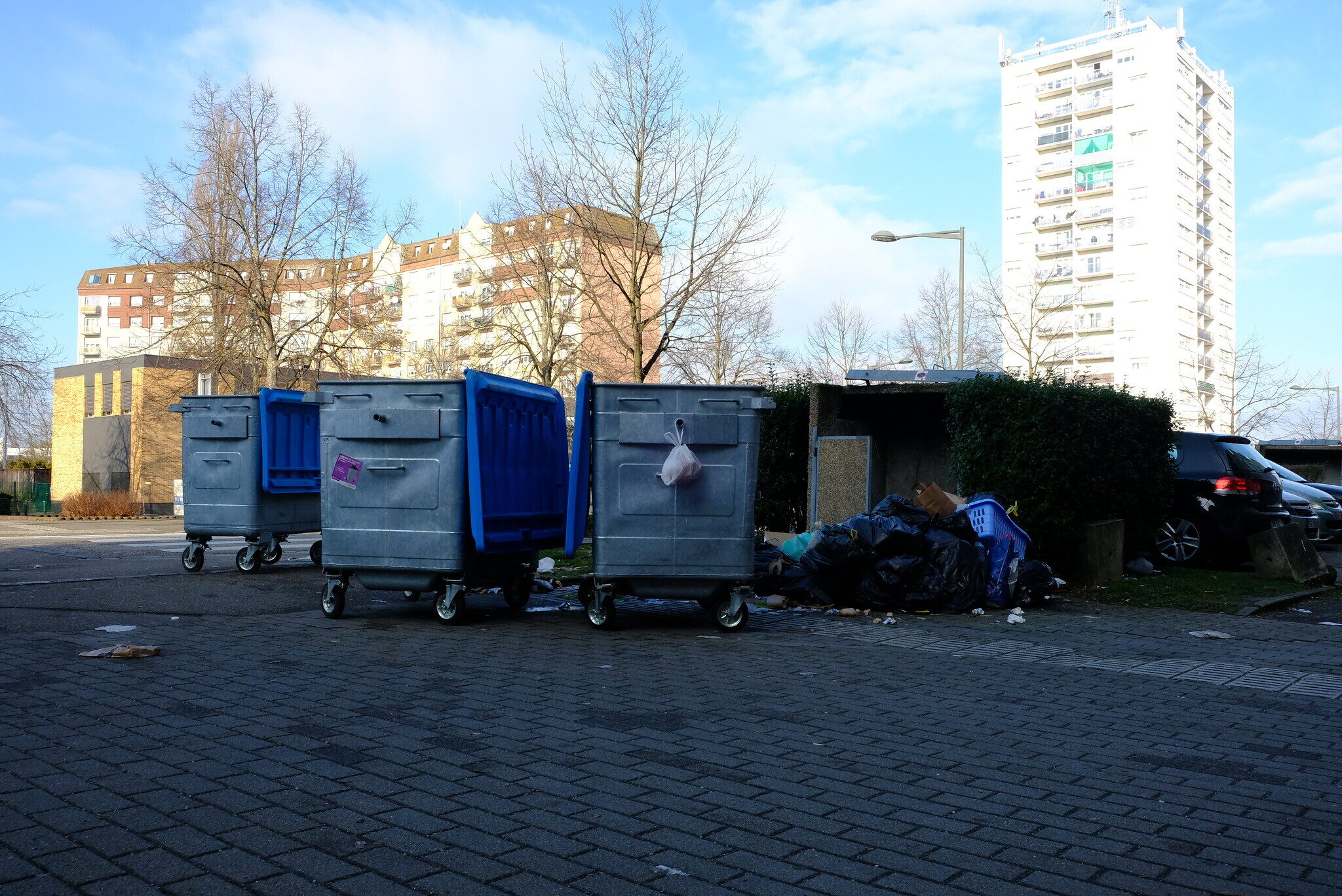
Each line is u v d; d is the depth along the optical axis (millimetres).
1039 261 83125
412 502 8711
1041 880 3225
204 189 34125
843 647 7891
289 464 12750
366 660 6934
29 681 6008
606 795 4012
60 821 3572
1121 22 80188
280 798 3877
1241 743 5098
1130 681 6762
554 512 10195
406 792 3998
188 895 2967
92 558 14625
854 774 4391
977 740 5035
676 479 8258
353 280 35094
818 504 13688
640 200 18078
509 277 26203
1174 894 3135
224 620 8797
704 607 8758
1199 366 80812
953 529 10297
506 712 5422
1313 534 17641
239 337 32938
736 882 3158
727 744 4844
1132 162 78562
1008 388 11617
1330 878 3289
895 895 3088
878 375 15961
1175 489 13898
